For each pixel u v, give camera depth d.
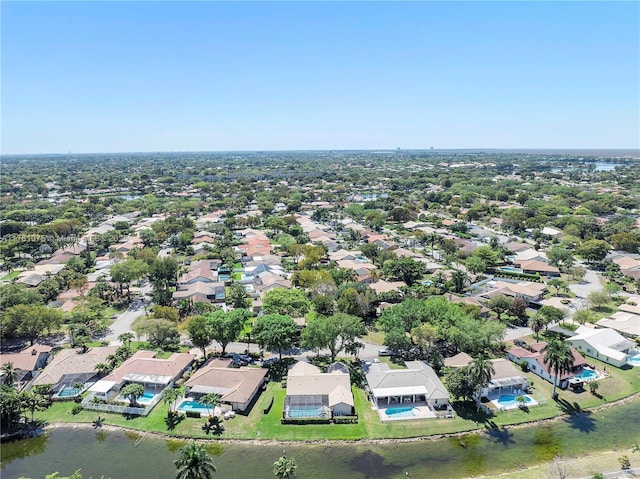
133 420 78.88
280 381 90.56
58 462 69.38
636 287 144.00
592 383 87.75
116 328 117.06
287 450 71.31
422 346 99.62
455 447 72.06
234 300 124.12
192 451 56.75
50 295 135.88
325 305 114.56
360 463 68.38
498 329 96.56
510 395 86.00
